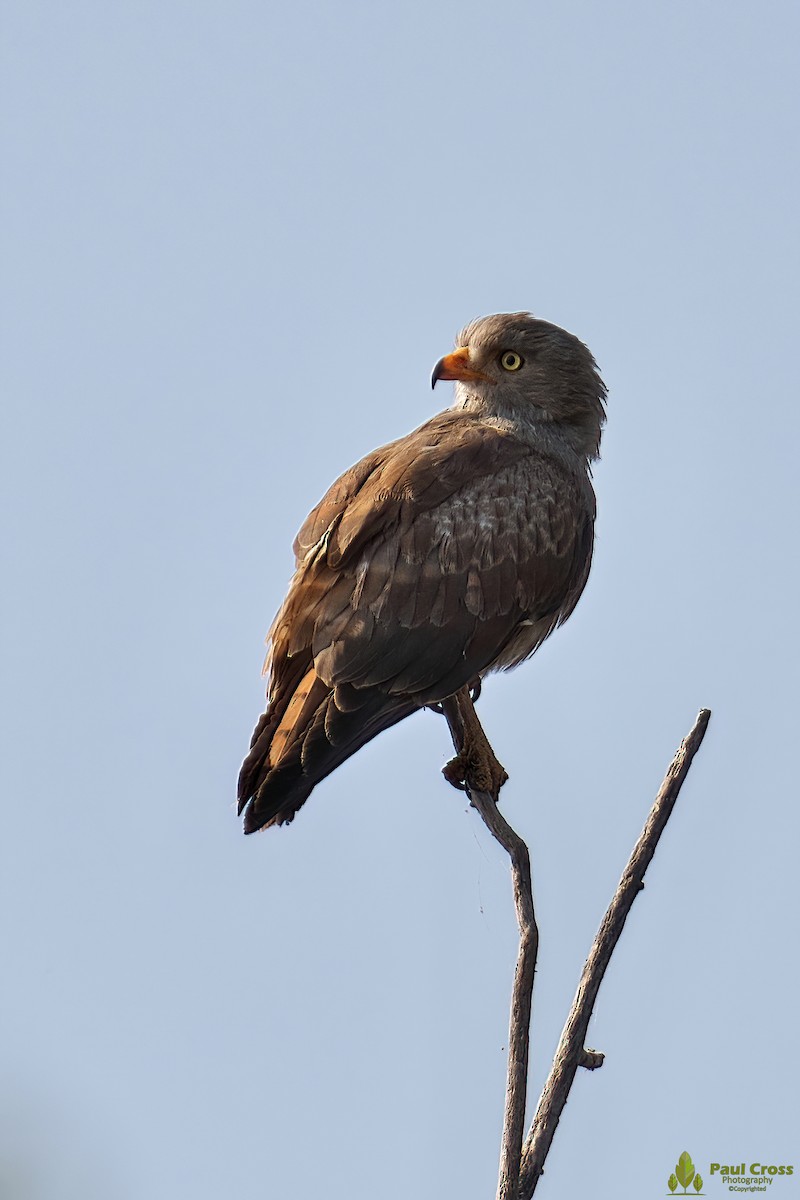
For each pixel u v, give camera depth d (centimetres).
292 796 1105
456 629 1197
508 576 1230
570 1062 916
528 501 1262
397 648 1174
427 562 1198
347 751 1146
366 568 1188
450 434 1303
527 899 952
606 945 923
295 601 1195
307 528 1261
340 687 1154
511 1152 884
